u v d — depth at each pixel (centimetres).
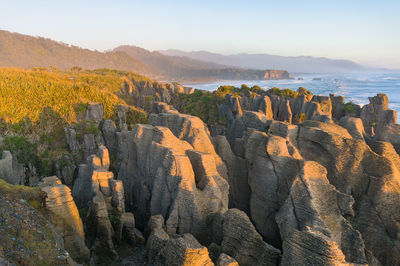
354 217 2853
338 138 3109
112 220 2925
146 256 2588
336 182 3072
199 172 3097
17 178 4953
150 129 3497
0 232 1695
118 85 13612
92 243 2755
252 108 7881
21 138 5397
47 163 5388
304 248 1870
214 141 3916
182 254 1934
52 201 2277
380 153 3334
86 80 13150
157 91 13662
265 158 3122
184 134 3794
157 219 2748
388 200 2709
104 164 3497
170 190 2881
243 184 3734
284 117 7588
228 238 2419
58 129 6072
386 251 2672
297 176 2625
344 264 1745
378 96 7300
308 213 2425
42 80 8712
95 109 6606
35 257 1708
